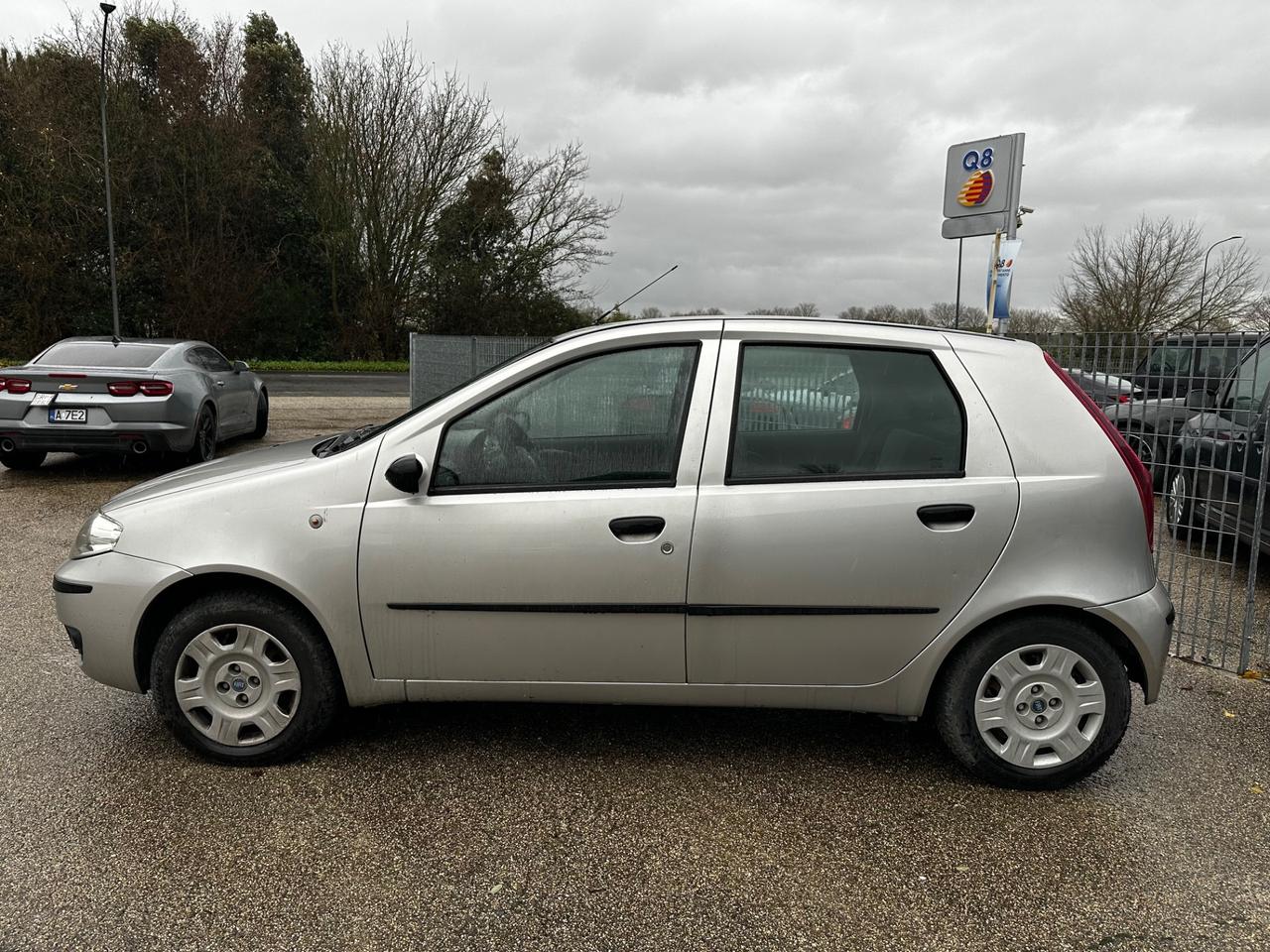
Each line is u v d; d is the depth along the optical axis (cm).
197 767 317
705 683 305
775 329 307
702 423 299
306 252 3594
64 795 295
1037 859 267
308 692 311
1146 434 487
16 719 355
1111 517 298
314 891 246
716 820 287
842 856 268
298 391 2348
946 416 303
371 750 332
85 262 2966
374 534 299
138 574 304
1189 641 485
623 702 310
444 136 3319
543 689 308
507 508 297
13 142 2781
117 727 349
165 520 308
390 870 257
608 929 232
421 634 304
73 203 2825
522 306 3462
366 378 2969
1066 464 300
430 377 1609
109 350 919
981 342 314
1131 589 298
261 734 316
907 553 293
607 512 294
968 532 293
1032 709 303
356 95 3253
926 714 367
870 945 227
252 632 309
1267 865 265
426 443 304
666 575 294
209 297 3170
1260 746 351
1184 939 230
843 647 300
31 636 451
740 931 232
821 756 334
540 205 3466
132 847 265
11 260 2767
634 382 304
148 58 3198
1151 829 285
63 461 988
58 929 228
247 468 325
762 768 324
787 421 301
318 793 300
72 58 2872
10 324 2864
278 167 3591
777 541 292
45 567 578
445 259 3403
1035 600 294
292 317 3525
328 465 307
